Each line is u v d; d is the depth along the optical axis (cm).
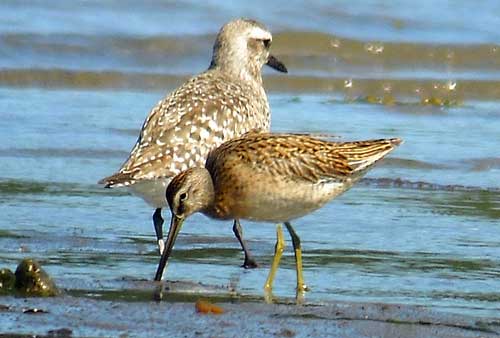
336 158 1267
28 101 2169
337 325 1092
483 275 1307
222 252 1404
